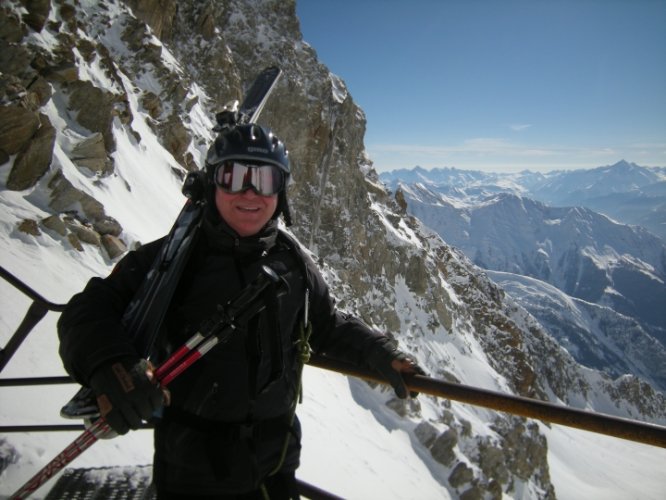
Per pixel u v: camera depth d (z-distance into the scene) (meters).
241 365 1.99
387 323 52.16
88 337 1.74
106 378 1.62
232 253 2.03
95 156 14.59
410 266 61.94
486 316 85.19
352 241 50.59
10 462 3.37
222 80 36.16
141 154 19.33
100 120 15.69
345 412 23.11
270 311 1.88
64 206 11.80
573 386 125.94
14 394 5.38
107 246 11.88
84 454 4.88
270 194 2.03
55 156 12.41
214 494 1.99
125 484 2.95
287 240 2.30
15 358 6.15
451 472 27.48
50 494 2.82
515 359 81.00
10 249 9.30
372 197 65.38
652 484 87.06
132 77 23.88
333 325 2.53
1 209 10.25
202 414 2.00
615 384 145.00
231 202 1.99
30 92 12.70
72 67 15.19
